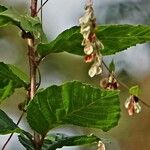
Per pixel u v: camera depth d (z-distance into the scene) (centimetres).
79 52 70
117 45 70
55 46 69
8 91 72
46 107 65
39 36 68
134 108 71
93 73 65
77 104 64
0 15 68
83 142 70
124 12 166
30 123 67
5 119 69
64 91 63
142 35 68
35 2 71
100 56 65
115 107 64
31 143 71
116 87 71
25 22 67
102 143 69
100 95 63
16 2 165
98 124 66
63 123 67
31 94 70
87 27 65
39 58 71
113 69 71
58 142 71
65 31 67
